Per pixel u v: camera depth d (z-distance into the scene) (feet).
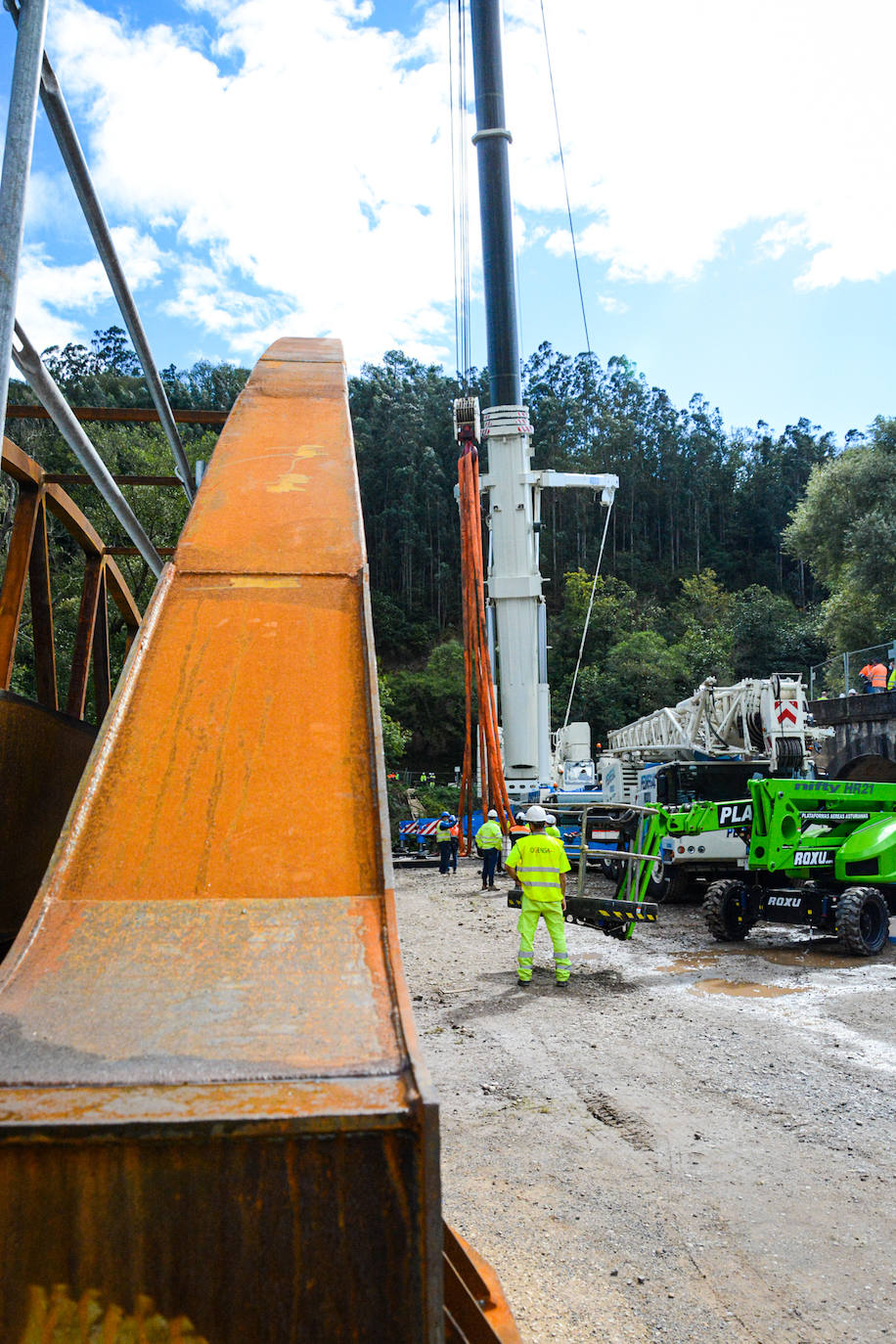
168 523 92.48
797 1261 12.39
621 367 432.25
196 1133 4.87
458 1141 16.87
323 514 11.69
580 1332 10.71
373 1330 4.94
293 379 16.66
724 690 59.47
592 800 65.10
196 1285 4.86
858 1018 24.66
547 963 34.53
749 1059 21.27
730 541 387.14
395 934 6.59
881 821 37.63
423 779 179.22
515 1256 12.52
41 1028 5.56
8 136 9.48
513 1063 21.56
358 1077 5.27
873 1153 15.84
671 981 30.42
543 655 74.38
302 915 6.81
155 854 7.22
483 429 73.92
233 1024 5.68
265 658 9.17
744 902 37.65
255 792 7.79
